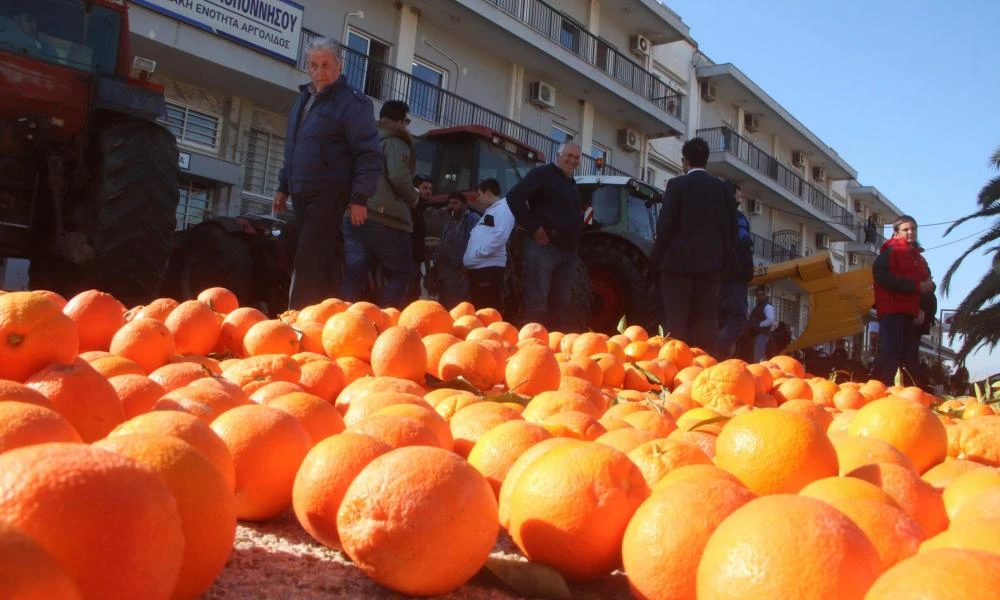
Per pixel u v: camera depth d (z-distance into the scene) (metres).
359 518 1.12
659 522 1.08
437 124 16.77
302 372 2.29
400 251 4.93
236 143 13.38
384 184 4.81
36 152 4.61
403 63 16.28
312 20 14.79
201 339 2.71
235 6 12.03
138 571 0.80
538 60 18.83
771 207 31.36
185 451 1.02
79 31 5.17
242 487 1.38
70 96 4.76
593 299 8.20
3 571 0.62
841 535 0.89
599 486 1.23
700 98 27.38
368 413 1.84
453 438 1.78
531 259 5.20
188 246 7.26
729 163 25.81
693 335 5.18
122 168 4.68
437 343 2.87
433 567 1.09
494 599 1.20
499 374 2.79
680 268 5.04
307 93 4.47
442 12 16.64
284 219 7.65
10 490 0.77
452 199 6.71
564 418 1.80
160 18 11.16
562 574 1.26
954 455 2.10
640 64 23.84
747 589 0.87
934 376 15.77
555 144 20.09
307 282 4.23
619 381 3.23
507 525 1.40
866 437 1.66
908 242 5.99
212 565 1.01
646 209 8.80
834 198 39.22
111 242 4.65
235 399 1.71
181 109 12.73
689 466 1.32
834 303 11.16
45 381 1.49
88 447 0.86
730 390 2.69
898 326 5.99
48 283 5.26
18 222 4.63
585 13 21.84
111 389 1.58
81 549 0.76
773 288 28.52
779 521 0.90
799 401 2.58
